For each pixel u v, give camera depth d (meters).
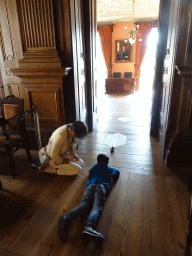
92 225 1.55
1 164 3.00
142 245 1.59
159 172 2.70
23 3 2.98
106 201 2.11
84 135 1.96
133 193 2.24
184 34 2.44
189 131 2.71
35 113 2.82
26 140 2.79
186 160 2.87
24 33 3.15
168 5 3.30
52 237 1.67
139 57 10.74
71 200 2.13
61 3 2.92
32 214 1.94
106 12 8.61
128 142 3.84
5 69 3.51
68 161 2.53
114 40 10.86
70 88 3.33
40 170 2.77
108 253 1.52
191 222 1.41
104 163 2.28
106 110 6.56
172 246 1.58
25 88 3.37
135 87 11.20
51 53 3.11
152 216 1.89
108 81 10.41
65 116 3.38
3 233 1.72
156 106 3.94
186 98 2.59
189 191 2.28
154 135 4.16
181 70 2.43
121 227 1.76
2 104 2.97
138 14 9.00
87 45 3.91
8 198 2.18
